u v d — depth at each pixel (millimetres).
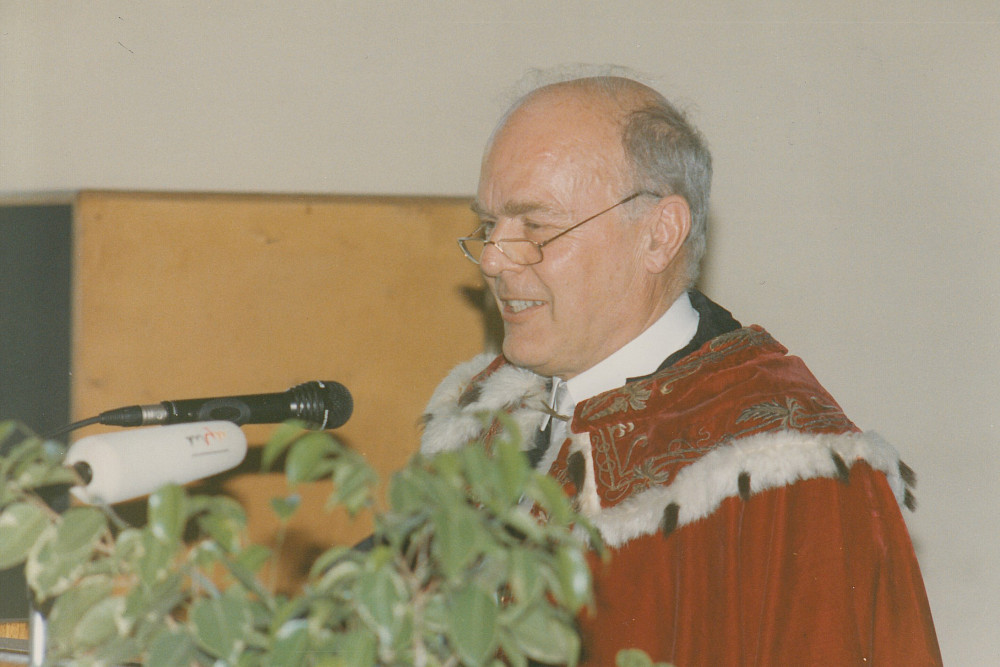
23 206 4285
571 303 2783
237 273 4230
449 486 1127
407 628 1055
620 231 2785
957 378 4883
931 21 4887
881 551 2492
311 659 1102
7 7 4527
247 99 4637
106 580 1203
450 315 4449
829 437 2594
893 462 2641
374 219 4375
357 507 1136
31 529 1209
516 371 3141
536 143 2789
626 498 2633
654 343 2893
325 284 4324
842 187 4941
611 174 2775
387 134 4734
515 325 2869
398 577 1077
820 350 4934
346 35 4719
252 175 4621
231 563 1137
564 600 1115
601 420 2768
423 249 4430
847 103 4934
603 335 2857
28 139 4500
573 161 2766
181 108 4586
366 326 4367
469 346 4461
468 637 1062
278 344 4273
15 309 4211
